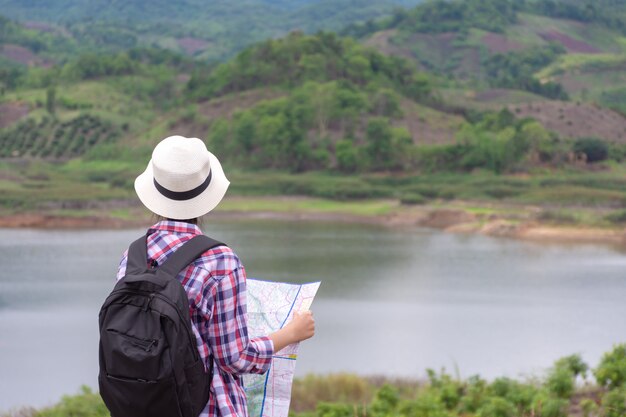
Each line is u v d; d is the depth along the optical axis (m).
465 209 132.88
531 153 187.50
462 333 40.75
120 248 86.00
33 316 44.53
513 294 56.69
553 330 42.53
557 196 144.25
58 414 11.27
